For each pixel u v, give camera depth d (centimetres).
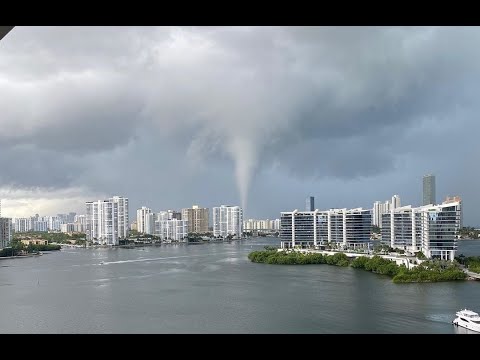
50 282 10006
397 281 9069
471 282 8925
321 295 7681
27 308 6994
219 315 6247
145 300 7531
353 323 5644
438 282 9000
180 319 6056
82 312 6638
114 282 9856
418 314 6072
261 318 6006
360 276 10312
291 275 10700
